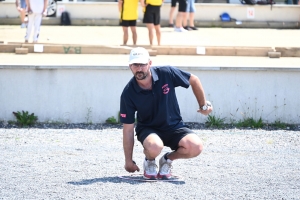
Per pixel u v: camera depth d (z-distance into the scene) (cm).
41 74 1462
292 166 1037
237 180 928
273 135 1345
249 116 1487
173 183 902
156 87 871
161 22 2656
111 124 1469
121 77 1467
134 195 833
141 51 847
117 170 988
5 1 2692
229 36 2309
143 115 890
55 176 942
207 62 1714
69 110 1475
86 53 1848
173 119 896
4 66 1454
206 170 993
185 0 2383
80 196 828
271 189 879
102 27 2592
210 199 821
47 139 1269
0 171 973
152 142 873
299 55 1875
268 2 2745
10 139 1264
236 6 2727
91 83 1467
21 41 2023
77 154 1115
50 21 2658
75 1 2842
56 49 1847
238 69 1466
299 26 2727
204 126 1456
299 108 1489
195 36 2275
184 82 888
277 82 1480
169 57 1806
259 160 1082
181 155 898
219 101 1482
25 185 888
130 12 1909
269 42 2138
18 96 1467
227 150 1173
